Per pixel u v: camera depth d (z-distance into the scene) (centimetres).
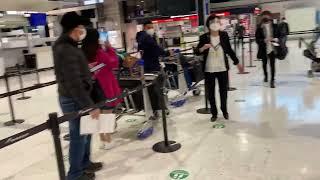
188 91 641
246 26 1959
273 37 654
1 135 496
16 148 423
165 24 1044
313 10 1994
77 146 284
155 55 504
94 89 356
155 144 395
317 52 737
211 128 440
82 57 275
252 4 2286
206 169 320
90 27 352
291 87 645
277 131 409
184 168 327
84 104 264
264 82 716
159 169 329
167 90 548
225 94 462
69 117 234
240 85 705
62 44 264
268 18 657
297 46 1562
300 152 341
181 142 398
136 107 454
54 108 654
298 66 919
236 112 507
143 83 435
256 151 352
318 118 446
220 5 2370
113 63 378
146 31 511
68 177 289
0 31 1207
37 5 997
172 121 489
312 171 298
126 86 451
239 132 416
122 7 1762
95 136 441
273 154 341
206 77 458
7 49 1191
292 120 446
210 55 446
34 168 357
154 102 444
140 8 1745
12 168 362
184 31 1052
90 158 348
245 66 993
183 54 611
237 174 304
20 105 708
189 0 1065
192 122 475
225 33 447
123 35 1577
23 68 1205
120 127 477
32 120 575
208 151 363
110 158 366
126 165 345
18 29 1303
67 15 264
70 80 261
